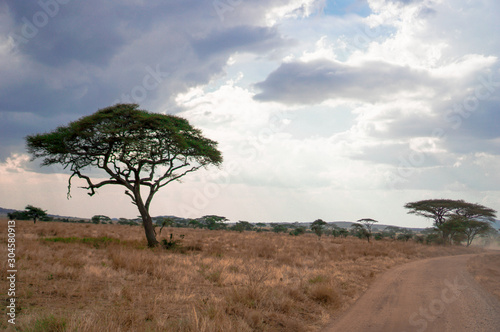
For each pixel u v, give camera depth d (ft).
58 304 25.26
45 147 80.02
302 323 25.35
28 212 192.85
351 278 48.01
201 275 42.57
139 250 68.80
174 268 44.47
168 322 21.74
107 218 340.39
